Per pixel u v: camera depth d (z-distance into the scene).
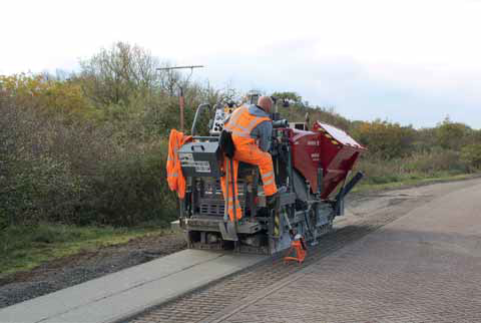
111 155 12.36
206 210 9.03
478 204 17.45
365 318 5.68
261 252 8.95
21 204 9.87
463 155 39.69
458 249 9.77
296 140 9.55
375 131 38.34
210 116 19.00
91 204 11.90
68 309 5.89
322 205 11.24
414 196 20.34
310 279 7.44
